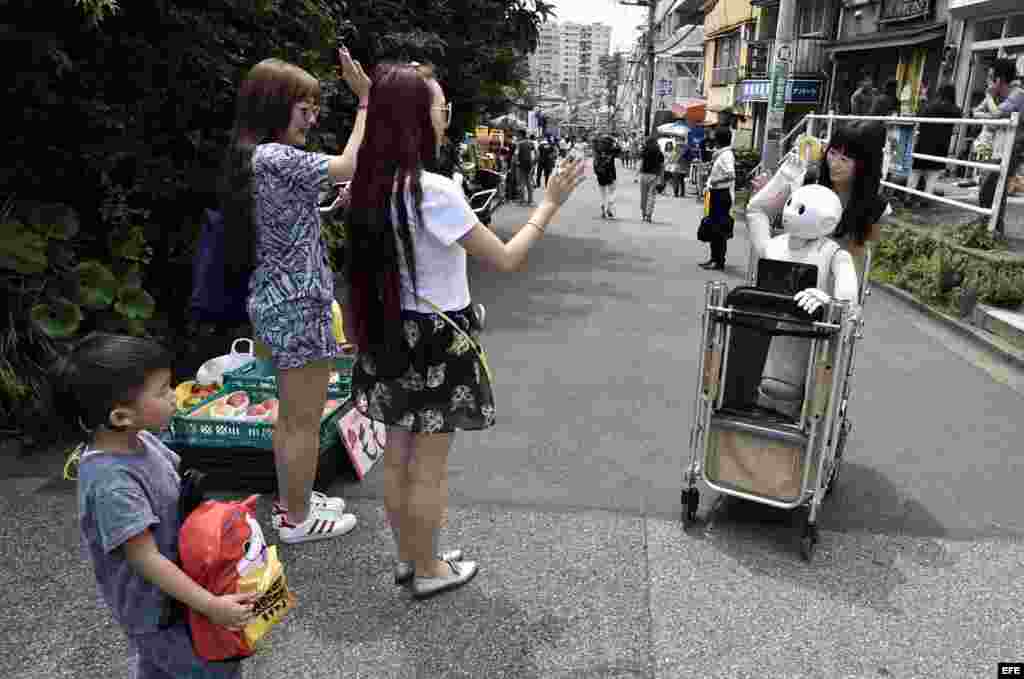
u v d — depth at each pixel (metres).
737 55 32.53
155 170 5.02
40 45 4.09
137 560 1.70
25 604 2.83
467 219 2.52
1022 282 6.97
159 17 4.82
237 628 1.77
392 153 2.47
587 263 10.37
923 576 3.16
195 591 1.72
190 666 1.86
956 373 5.91
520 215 16.23
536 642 2.70
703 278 9.46
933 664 2.64
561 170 2.62
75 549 3.18
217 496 3.60
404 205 2.49
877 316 7.75
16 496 3.59
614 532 3.45
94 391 1.63
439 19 9.34
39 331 4.26
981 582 3.13
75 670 2.51
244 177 2.80
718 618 2.86
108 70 4.84
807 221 3.29
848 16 22.91
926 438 4.62
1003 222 7.93
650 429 4.66
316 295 2.90
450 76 9.84
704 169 22.22
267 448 3.59
